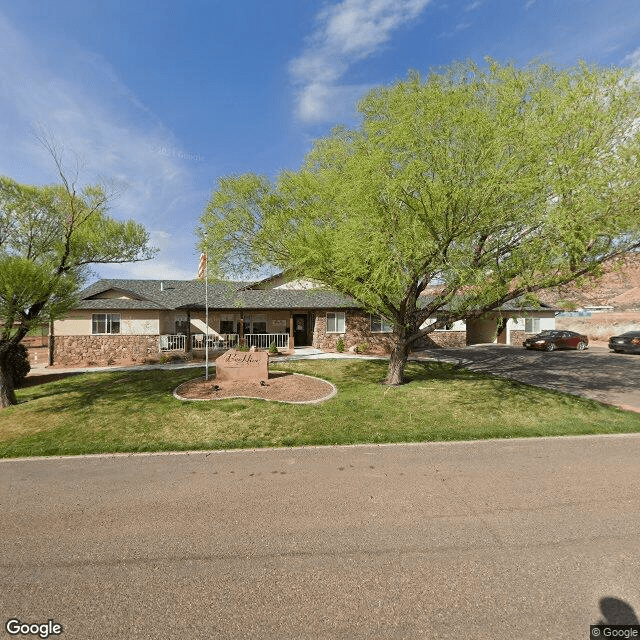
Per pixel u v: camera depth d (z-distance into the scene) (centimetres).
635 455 668
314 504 496
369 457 670
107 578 355
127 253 1302
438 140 827
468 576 351
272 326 2522
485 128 775
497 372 1562
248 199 1197
